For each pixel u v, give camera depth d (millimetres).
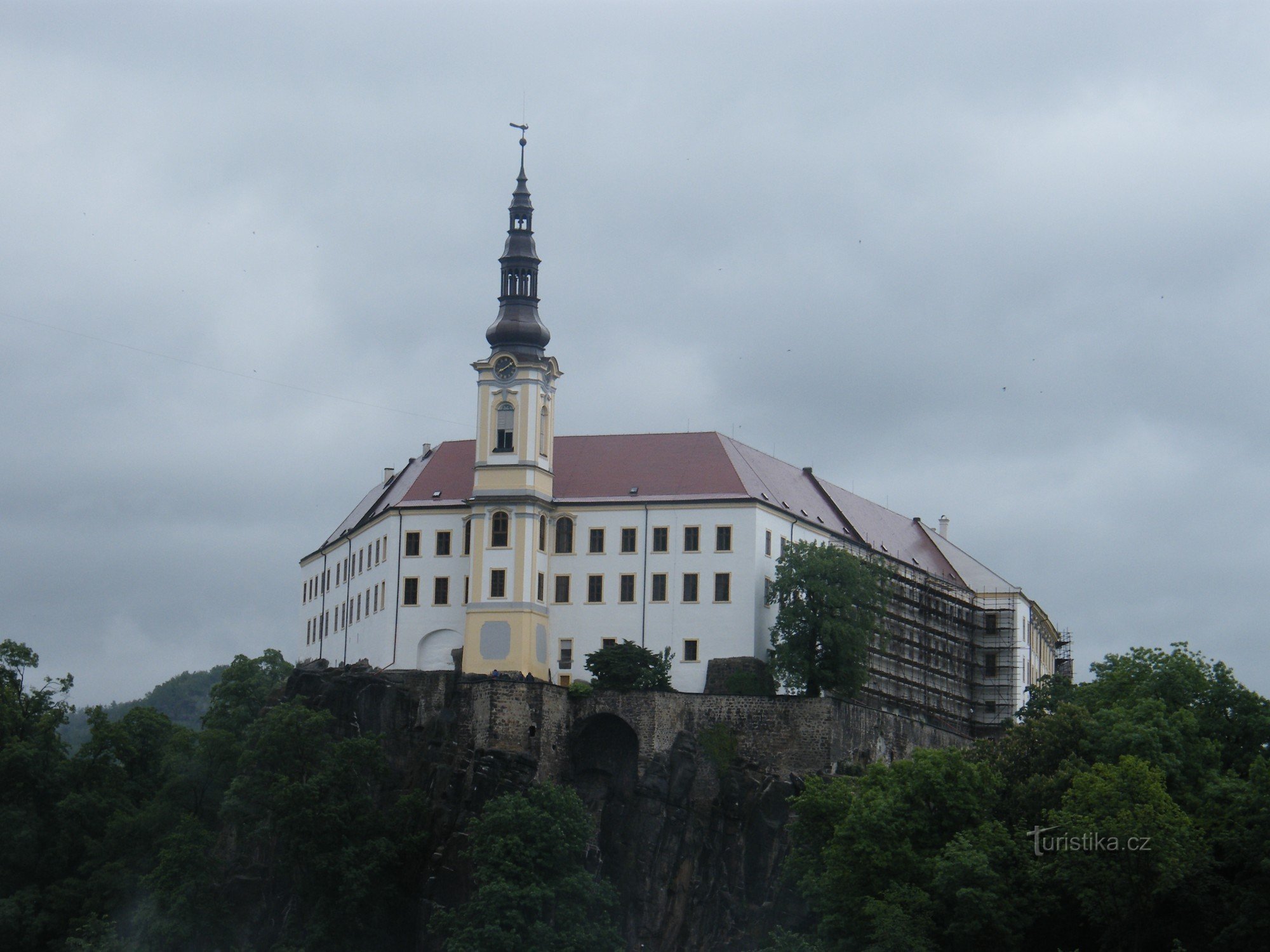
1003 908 169125
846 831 177000
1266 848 168750
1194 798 177750
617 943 193375
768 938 188125
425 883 199875
